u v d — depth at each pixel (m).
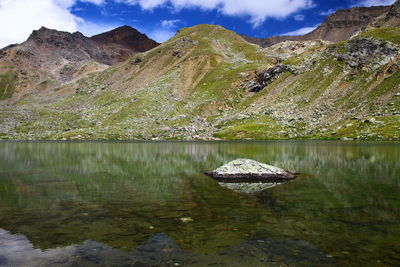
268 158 50.69
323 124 179.25
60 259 8.98
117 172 31.97
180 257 9.19
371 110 173.00
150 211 14.74
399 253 9.35
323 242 10.36
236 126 196.88
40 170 33.53
